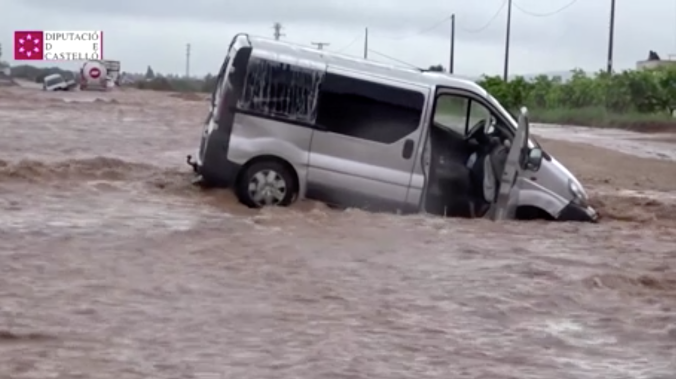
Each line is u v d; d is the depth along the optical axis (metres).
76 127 36.78
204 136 18.28
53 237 14.43
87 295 11.20
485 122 17.88
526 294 12.20
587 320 11.19
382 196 17.53
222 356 9.20
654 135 57.28
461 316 11.07
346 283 12.38
